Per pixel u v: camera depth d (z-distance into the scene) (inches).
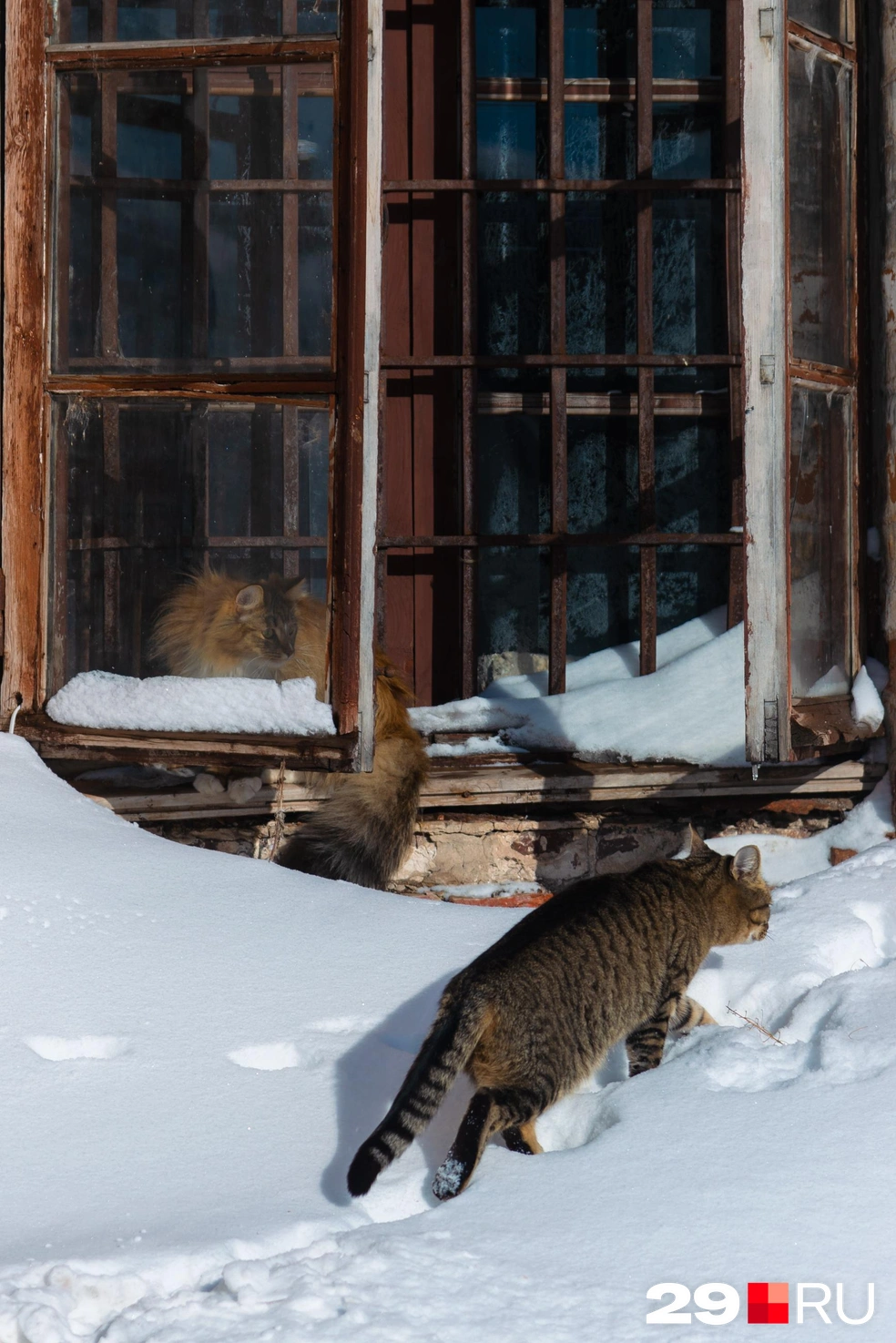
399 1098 126.0
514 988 137.6
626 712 284.2
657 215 322.0
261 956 176.6
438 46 317.4
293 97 237.0
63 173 246.7
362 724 225.6
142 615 251.0
